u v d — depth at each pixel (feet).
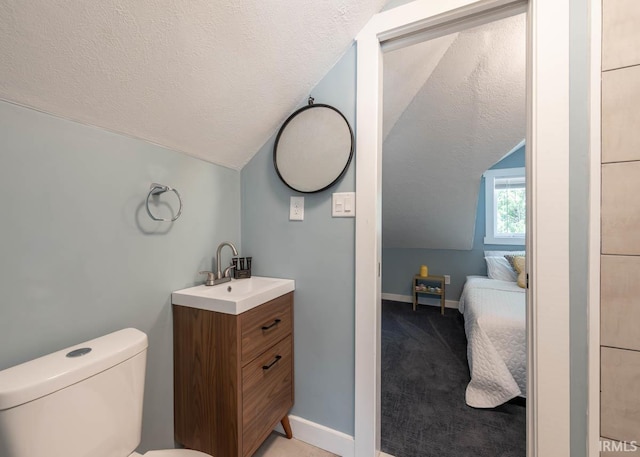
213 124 3.99
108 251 3.19
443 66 5.73
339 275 4.25
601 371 2.77
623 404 2.70
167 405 3.82
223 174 4.81
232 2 2.84
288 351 4.44
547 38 2.96
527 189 3.25
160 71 2.99
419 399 5.60
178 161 4.02
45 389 2.09
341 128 4.18
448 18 3.55
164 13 2.59
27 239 2.54
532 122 3.12
